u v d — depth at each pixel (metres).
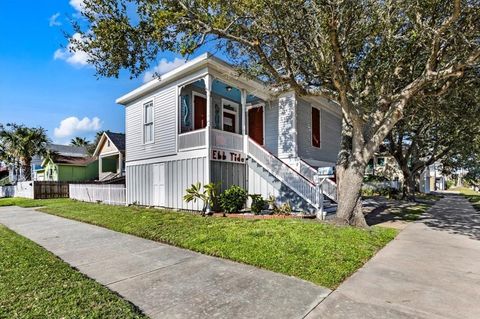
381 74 8.88
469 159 27.17
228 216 9.59
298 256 5.20
